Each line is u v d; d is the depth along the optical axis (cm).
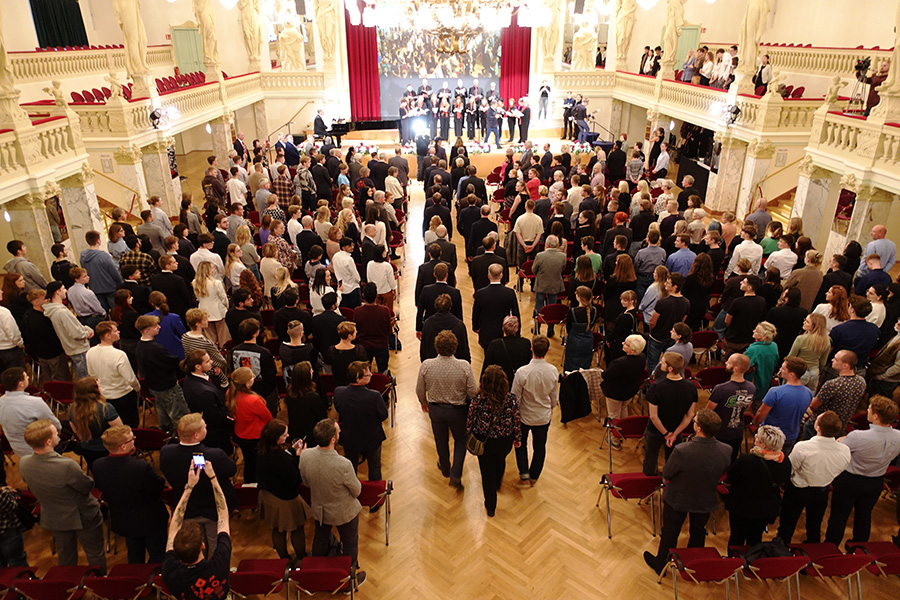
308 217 989
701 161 1773
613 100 2191
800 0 1939
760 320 695
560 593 484
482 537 540
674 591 469
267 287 786
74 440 521
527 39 2161
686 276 779
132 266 699
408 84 2222
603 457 653
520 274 977
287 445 523
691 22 2208
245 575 410
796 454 473
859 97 1393
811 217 1144
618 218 866
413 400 748
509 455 660
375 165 1373
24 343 725
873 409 468
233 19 2136
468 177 1178
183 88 1546
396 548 527
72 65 1666
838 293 652
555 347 871
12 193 864
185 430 414
